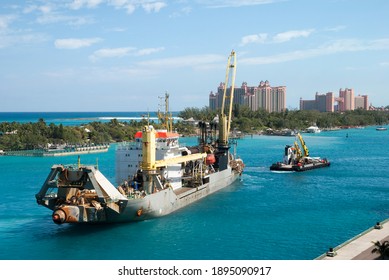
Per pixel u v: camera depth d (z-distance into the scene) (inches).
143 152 3622.0
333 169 7071.9
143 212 3366.1
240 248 2928.2
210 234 3233.3
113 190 3201.3
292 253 2834.6
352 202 4416.8
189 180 4554.6
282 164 7121.1
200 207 4109.3
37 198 3166.8
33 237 3115.2
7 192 4877.0
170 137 4284.0
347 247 2642.7
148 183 3631.9
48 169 7027.6
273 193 4901.6
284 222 3597.4
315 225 3508.9
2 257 2736.2
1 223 3489.2
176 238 3120.1
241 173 6166.3
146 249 2881.4
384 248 2395.4
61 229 3297.2
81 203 3090.6
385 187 5324.8
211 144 5871.1
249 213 3892.7
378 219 3705.7
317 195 4788.4
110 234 3174.2
